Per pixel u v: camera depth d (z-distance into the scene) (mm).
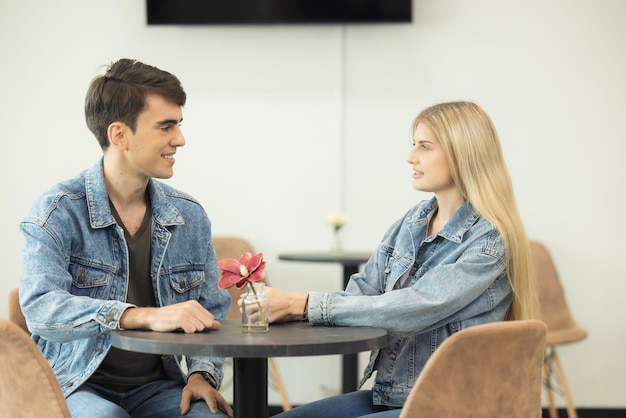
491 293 2531
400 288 2680
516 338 2039
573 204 5543
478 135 2564
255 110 5512
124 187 2707
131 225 2740
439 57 5508
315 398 5617
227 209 5527
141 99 2627
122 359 2670
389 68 5512
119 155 2660
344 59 5512
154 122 2641
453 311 2461
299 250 5551
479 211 2541
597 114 5531
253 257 2324
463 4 5504
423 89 5512
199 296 2855
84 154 5484
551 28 5512
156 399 2615
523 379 2117
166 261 2760
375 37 5512
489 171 2568
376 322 2430
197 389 2586
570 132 5531
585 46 5520
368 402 2633
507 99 5527
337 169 5535
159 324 2295
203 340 2092
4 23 5434
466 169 2557
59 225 2582
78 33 5457
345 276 5062
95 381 2635
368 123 5531
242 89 5508
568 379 5582
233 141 5512
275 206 5539
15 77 5441
